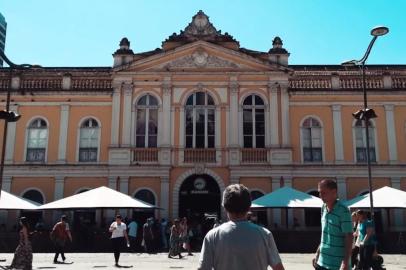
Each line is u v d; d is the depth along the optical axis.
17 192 29.70
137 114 30.42
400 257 22.28
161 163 29.41
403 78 31.39
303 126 30.45
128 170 29.41
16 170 29.89
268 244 4.24
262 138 30.06
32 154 30.34
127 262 19.17
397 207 22.67
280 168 29.38
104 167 29.70
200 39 30.72
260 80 30.50
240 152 29.56
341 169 29.73
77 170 29.81
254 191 29.20
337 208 6.16
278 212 29.00
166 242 26.91
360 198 24.59
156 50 30.75
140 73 30.50
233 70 30.45
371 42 18.31
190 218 29.03
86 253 24.17
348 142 30.25
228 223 4.29
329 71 34.38
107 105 30.78
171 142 29.78
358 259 12.70
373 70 34.88
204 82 30.47
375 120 30.52
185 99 30.41
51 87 31.12
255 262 4.09
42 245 24.75
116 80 30.53
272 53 30.69
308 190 29.42
